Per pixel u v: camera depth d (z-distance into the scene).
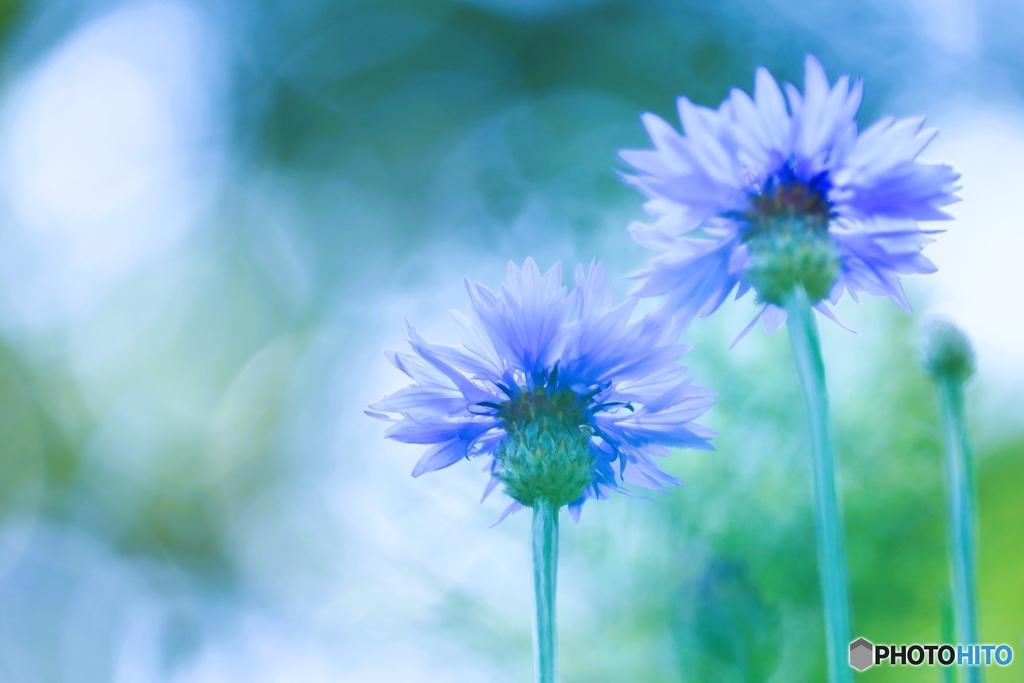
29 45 1.75
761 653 0.49
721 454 0.51
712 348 0.52
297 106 1.76
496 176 1.46
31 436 1.56
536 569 0.42
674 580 0.50
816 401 0.40
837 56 1.38
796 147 0.41
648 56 1.49
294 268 1.68
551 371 0.42
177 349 1.62
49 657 1.22
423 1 1.70
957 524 0.41
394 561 0.54
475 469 0.54
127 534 1.44
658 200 0.42
